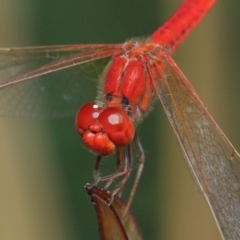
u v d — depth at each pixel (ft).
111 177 0.82
